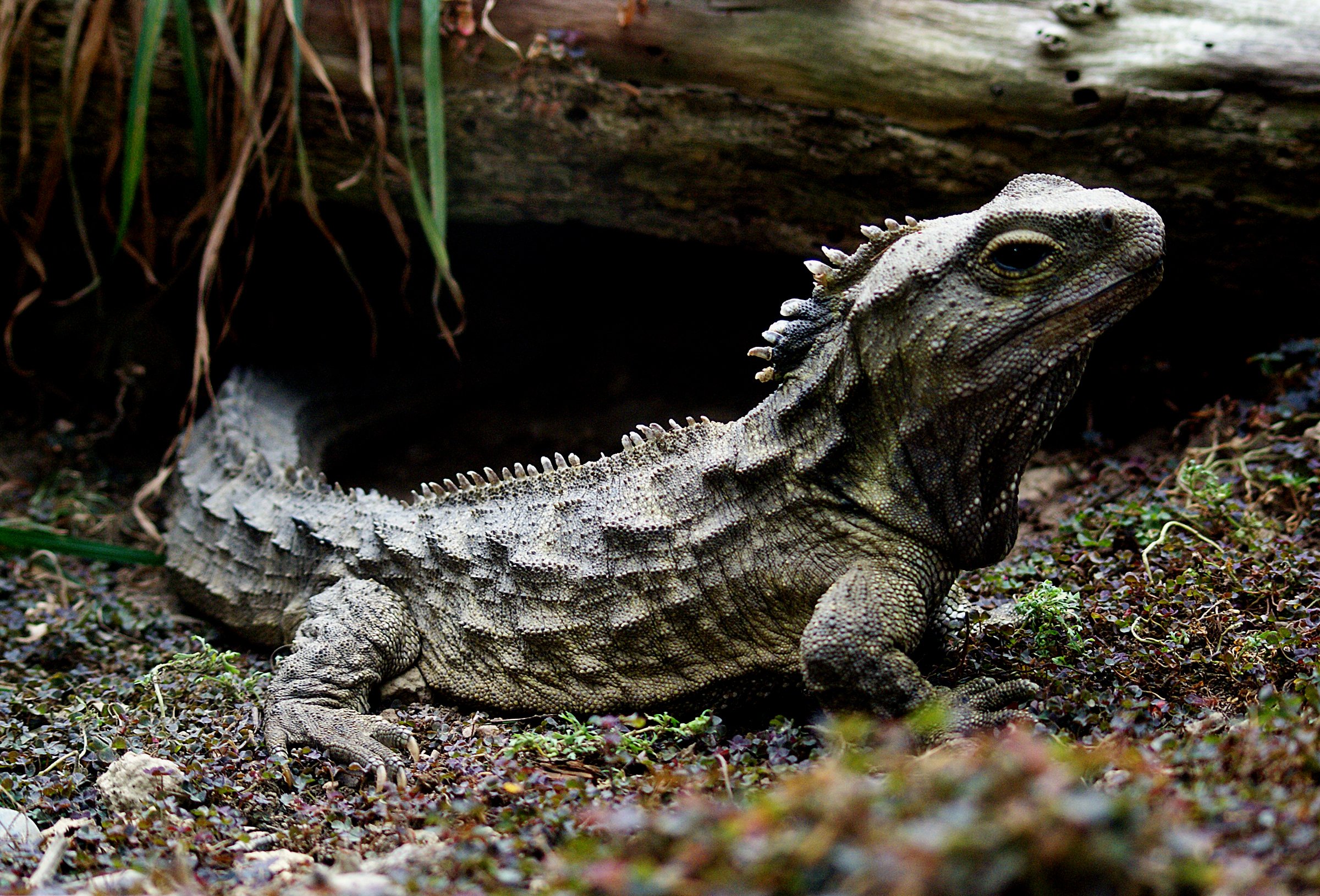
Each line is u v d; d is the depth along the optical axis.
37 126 7.13
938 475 4.19
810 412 4.40
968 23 6.41
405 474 8.23
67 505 7.59
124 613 6.32
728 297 8.47
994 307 3.99
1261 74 6.05
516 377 8.65
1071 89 6.27
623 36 6.54
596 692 4.76
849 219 6.77
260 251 8.48
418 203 6.50
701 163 6.76
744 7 6.50
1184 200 6.29
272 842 3.85
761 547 4.46
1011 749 2.75
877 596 4.12
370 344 8.72
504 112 6.77
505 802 3.85
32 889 3.31
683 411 8.34
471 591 5.04
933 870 1.95
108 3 6.77
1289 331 6.79
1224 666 4.38
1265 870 2.64
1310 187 6.11
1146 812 2.80
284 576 5.78
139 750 4.52
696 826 2.55
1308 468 5.87
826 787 2.40
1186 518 5.67
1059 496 6.75
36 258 7.20
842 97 6.46
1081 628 4.77
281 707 4.76
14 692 5.34
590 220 7.18
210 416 7.62
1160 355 7.11
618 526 4.68
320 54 6.81
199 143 6.86
